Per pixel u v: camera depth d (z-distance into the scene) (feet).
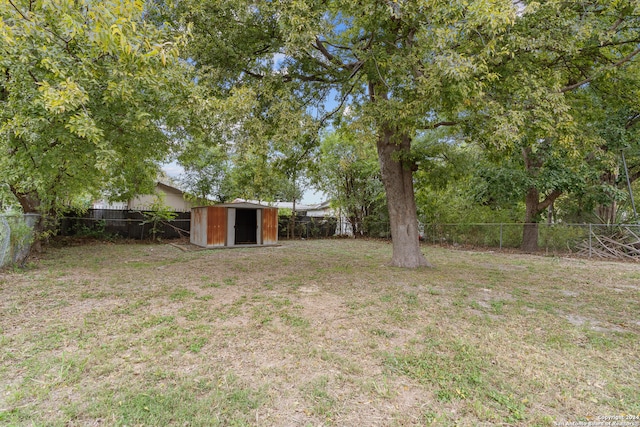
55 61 13.47
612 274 24.32
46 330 11.23
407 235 26.17
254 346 10.40
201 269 24.18
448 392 7.91
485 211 45.44
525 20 16.29
